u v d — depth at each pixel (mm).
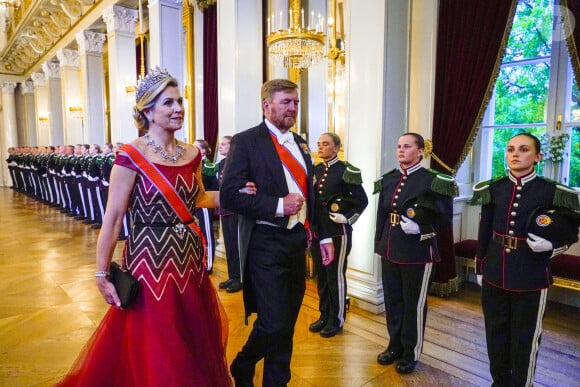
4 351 2736
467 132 3467
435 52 3578
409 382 2379
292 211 1853
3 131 16672
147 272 1631
